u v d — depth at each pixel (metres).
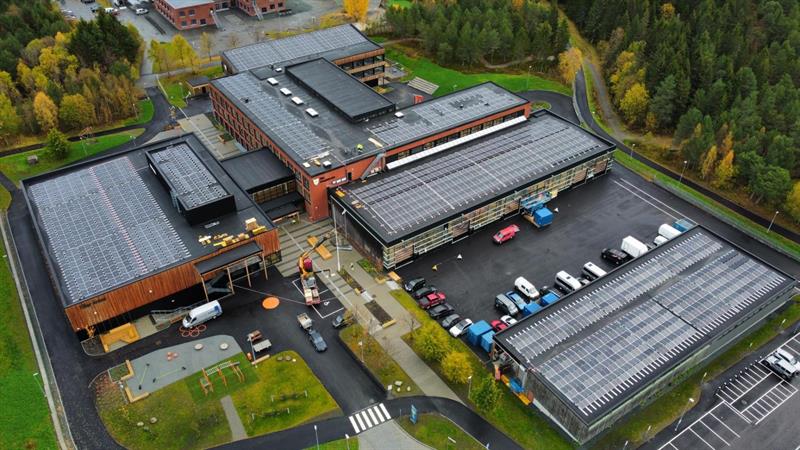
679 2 195.50
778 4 185.88
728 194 131.50
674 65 151.25
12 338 97.00
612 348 89.56
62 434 83.38
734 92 148.75
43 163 142.12
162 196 116.94
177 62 181.00
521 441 83.00
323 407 87.12
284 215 121.25
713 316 95.00
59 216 112.00
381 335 98.31
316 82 150.62
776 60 157.62
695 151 134.50
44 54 164.12
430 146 134.00
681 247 108.88
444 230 114.31
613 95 172.50
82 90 157.62
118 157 128.00
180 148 128.38
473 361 94.25
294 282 108.75
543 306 102.50
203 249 103.56
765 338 98.81
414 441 82.88
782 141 124.88
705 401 88.62
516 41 182.12
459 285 108.19
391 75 183.38
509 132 140.75
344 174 121.62
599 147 135.00
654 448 82.25
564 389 83.19
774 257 115.44
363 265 112.50
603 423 81.81
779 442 83.12
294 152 125.19
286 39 179.75
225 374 91.88
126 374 91.50
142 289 97.50
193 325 99.50
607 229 121.94
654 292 99.38
